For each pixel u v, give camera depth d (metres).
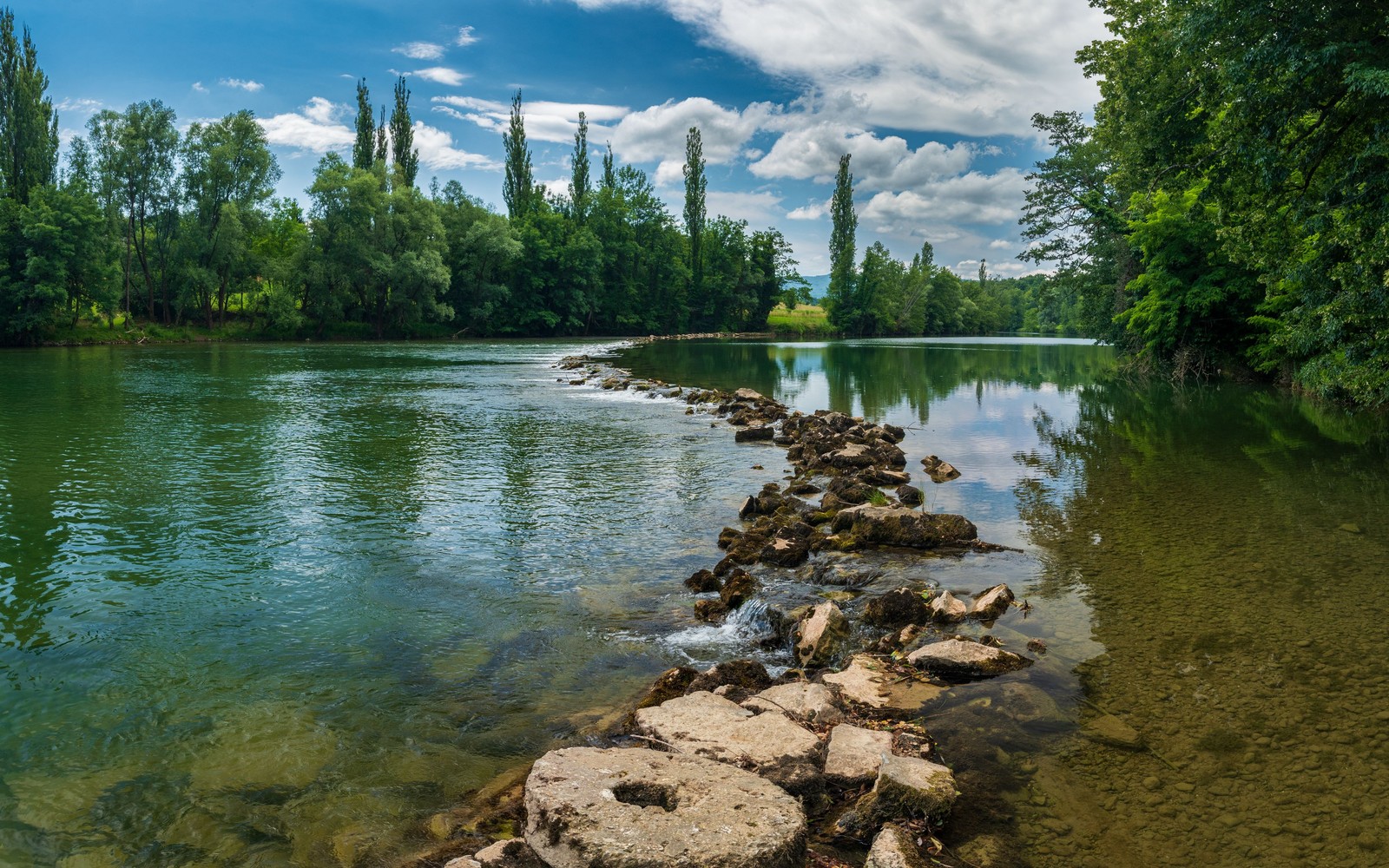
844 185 125.56
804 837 4.29
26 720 5.94
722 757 5.16
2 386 29.86
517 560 9.95
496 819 4.74
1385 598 8.03
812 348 72.94
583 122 106.25
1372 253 13.95
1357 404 23.48
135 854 4.43
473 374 38.12
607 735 5.68
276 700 6.29
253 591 8.77
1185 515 11.71
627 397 28.78
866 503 12.58
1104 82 23.53
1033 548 10.21
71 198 58.44
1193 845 4.36
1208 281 33.25
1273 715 5.74
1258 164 15.84
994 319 171.12
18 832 4.61
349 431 19.94
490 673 6.84
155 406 24.36
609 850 3.99
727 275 120.25
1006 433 20.39
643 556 10.16
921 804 4.59
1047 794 4.87
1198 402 27.03
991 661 6.65
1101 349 74.69
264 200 72.50
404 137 89.62
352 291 77.88
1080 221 52.09
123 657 7.08
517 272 94.12
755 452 17.67
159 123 65.44
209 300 69.94
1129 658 6.80
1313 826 4.48
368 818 4.77
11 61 60.75
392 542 10.66
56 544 10.38
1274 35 14.91
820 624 7.43
